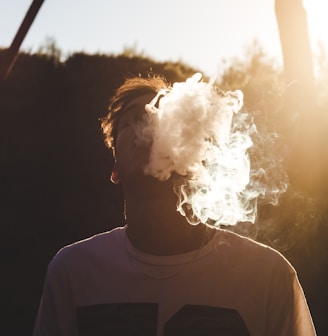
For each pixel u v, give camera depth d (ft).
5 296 17.81
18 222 20.97
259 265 4.86
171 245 4.84
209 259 4.85
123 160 4.86
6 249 20.02
